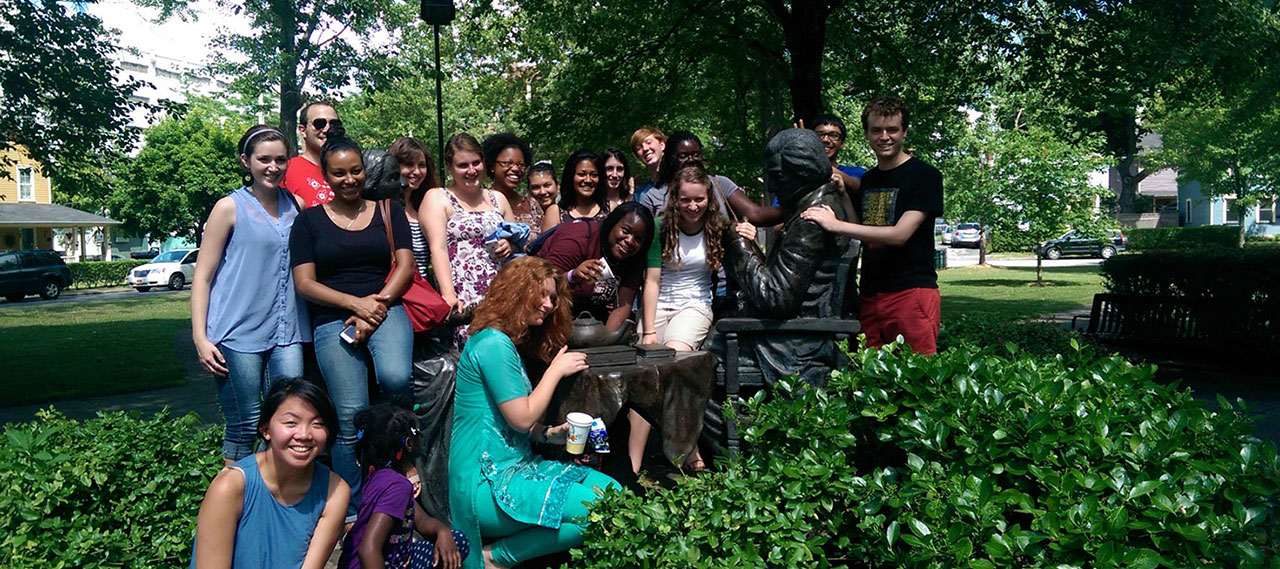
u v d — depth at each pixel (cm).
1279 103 1598
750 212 509
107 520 361
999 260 4000
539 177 577
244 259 395
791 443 339
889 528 287
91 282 3538
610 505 310
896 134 450
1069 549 263
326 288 392
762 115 1364
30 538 324
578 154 561
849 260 451
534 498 339
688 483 325
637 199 548
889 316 454
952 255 4456
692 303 465
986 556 273
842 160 2103
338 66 1753
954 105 1397
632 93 1359
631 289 460
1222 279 996
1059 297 2047
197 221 4253
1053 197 2372
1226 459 295
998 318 780
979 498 282
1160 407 332
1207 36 1076
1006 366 362
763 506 299
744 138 1388
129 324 1819
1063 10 1134
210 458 395
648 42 1333
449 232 461
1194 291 1033
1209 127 2777
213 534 279
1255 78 1135
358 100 3020
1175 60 1065
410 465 409
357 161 395
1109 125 3484
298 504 293
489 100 2308
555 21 1437
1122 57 1141
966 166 2422
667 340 457
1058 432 302
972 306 1827
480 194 482
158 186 4062
